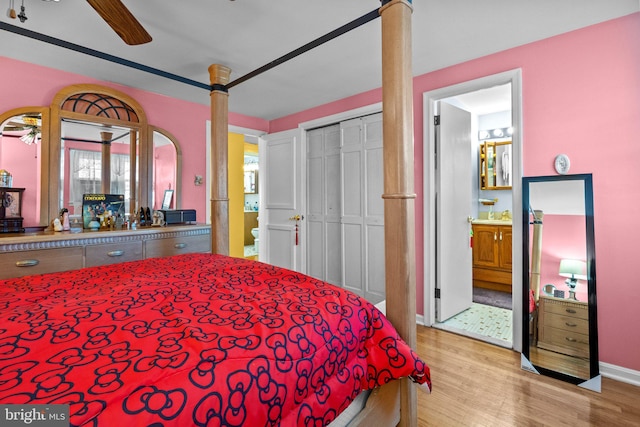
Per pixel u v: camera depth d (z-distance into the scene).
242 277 1.53
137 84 3.05
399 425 1.43
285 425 0.85
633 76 2.00
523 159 2.41
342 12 1.95
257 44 2.34
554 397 1.87
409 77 1.45
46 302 1.13
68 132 2.74
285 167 4.22
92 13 1.92
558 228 2.26
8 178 2.46
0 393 0.60
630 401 1.83
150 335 0.88
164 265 1.80
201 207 3.65
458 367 2.22
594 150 2.13
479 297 3.84
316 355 0.97
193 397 0.68
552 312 2.24
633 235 2.02
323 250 4.02
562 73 2.24
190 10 1.92
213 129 2.52
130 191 3.08
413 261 1.45
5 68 2.47
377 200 3.43
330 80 3.06
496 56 2.53
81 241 2.31
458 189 3.26
